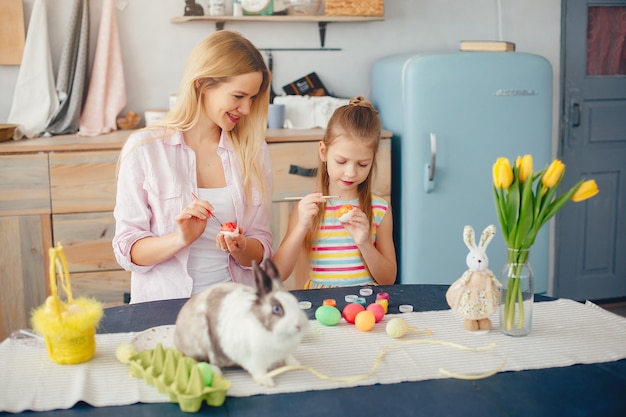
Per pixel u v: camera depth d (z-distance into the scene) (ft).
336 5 10.41
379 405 3.64
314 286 6.59
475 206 10.05
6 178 8.63
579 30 11.91
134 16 10.36
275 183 9.41
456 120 9.76
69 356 4.08
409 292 5.48
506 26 11.73
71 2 10.04
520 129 10.00
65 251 8.95
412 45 11.44
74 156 8.75
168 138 5.90
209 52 5.53
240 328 3.79
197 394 3.52
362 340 4.48
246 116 6.12
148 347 4.25
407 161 9.74
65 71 9.81
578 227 12.42
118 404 3.66
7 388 3.81
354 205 6.54
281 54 10.94
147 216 5.80
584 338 4.52
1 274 8.84
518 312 4.50
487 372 4.00
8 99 10.03
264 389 3.80
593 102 12.15
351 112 6.19
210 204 5.64
